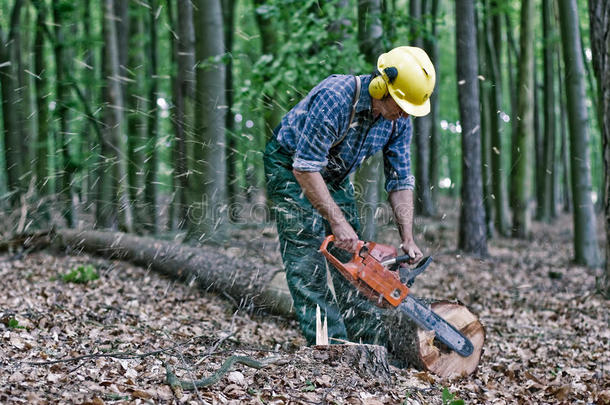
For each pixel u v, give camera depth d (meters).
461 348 3.61
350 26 7.31
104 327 4.08
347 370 3.22
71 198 9.28
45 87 10.30
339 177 3.65
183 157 8.29
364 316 3.85
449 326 3.57
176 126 8.87
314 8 7.91
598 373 4.12
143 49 12.41
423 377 3.50
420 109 3.23
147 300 5.43
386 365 3.35
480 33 13.63
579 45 9.51
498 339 5.08
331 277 3.88
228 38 12.48
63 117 10.09
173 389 2.82
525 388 3.71
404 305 3.42
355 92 3.30
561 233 15.95
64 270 6.67
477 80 10.09
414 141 14.37
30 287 5.53
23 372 2.87
